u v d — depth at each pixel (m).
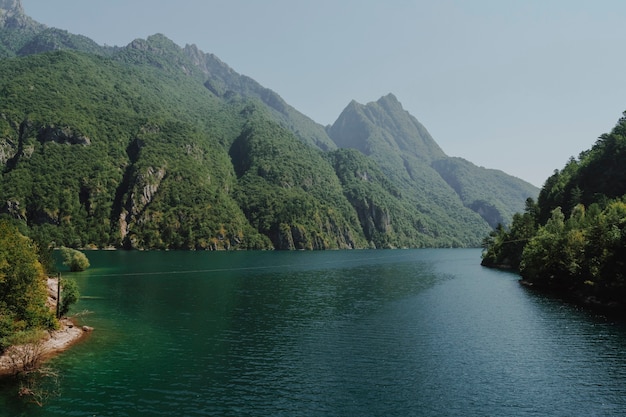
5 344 47.53
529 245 139.00
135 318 71.44
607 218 99.81
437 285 122.38
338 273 159.50
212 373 46.03
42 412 35.97
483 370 47.62
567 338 60.72
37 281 54.97
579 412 37.59
